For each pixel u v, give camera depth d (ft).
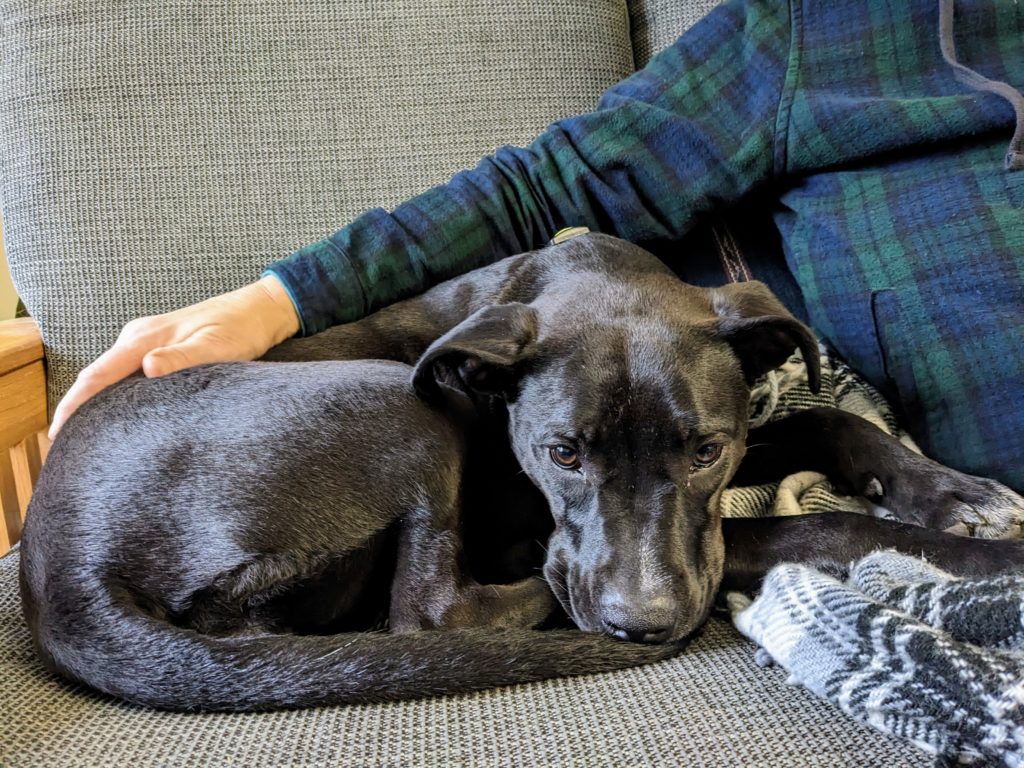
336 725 1.24
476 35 2.57
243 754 1.17
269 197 2.47
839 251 2.07
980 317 1.86
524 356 1.72
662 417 1.59
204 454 1.58
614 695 1.28
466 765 1.12
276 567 1.53
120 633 1.39
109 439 1.65
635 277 1.95
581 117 2.32
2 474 2.28
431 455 1.65
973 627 1.19
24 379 2.27
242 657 1.34
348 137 2.51
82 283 2.37
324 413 1.64
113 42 2.44
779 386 2.03
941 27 2.09
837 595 1.26
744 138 2.19
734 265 2.38
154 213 2.41
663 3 2.75
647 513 1.57
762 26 2.26
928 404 1.92
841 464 1.86
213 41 2.48
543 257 2.11
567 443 1.65
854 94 2.15
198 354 1.94
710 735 1.16
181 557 1.50
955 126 2.00
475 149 2.54
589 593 1.55
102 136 2.42
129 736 1.23
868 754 1.10
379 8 2.55
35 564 1.53
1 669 1.41
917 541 1.56
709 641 1.49
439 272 2.24
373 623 1.68
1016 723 1.03
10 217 2.42
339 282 2.15
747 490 1.90
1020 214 1.90
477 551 1.81
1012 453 1.80
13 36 2.46
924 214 1.99
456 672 1.33
